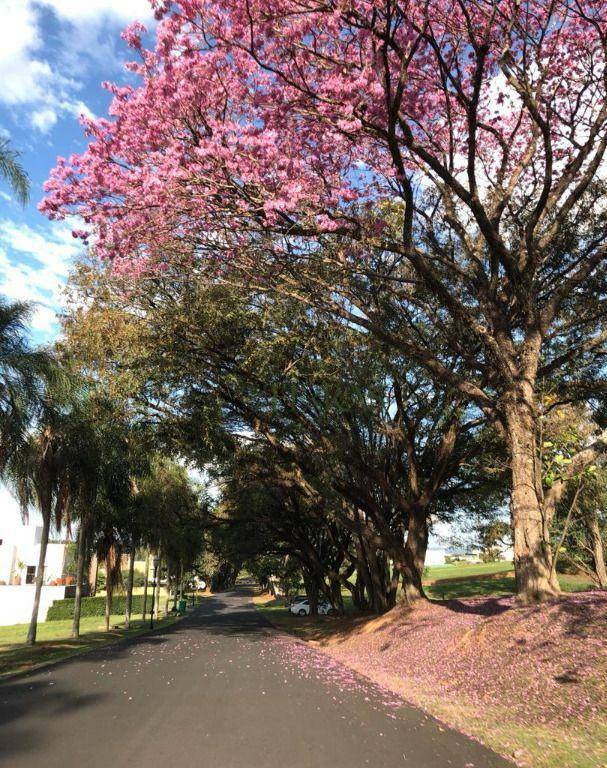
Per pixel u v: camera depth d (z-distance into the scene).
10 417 15.42
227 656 14.03
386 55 8.64
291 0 8.79
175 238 11.15
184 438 18.11
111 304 16.70
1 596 41.19
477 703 8.09
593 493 18.66
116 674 10.79
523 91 10.32
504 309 14.05
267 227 10.30
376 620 18.33
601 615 9.48
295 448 18.28
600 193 13.44
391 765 4.90
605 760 5.14
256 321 15.25
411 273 15.17
